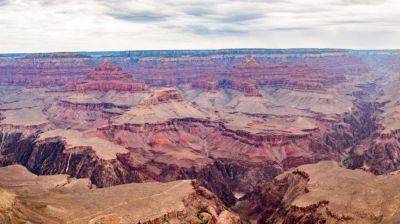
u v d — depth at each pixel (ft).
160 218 498.69
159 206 522.06
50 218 467.11
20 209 450.30
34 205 483.51
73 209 500.33
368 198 547.49
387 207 521.65
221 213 569.23
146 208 516.32
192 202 561.43
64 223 463.01
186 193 563.48
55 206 497.46
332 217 529.86
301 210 566.77
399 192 542.57
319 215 543.80
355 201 543.80
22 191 561.43
